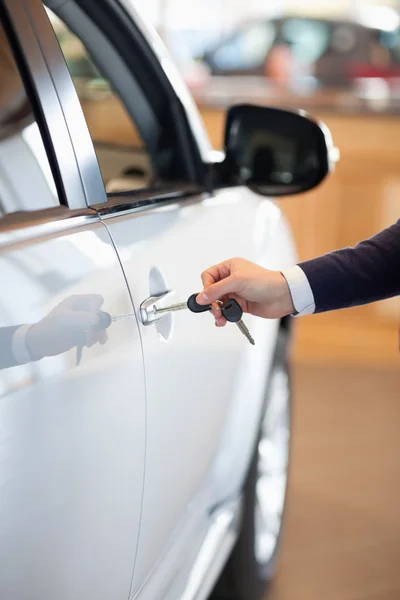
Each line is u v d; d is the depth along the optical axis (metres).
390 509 3.18
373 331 5.59
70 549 1.05
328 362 5.07
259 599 2.34
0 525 0.89
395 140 5.41
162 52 1.84
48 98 1.17
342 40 6.40
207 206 1.79
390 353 5.29
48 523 0.98
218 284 1.27
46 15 1.23
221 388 1.68
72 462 1.02
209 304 1.26
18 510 0.92
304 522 3.05
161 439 1.32
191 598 1.57
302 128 2.02
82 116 1.26
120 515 1.19
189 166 1.87
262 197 2.28
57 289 1.01
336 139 5.49
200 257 1.55
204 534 1.69
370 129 5.43
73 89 1.25
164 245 1.40
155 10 6.64
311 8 6.70
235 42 6.57
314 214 5.62
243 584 2.21
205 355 1.56
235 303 1.22
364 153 5.46
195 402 1.50
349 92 6.17
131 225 1.32
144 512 1.29
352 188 5.54
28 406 0.92
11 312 0.91
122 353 1.15
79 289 1.06
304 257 5.71
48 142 1.15
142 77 1.80
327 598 2.59
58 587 1.03
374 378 4.80
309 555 2.83
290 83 6.37
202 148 1.95
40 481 0.96
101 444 1.09
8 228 0.99
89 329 1.07
